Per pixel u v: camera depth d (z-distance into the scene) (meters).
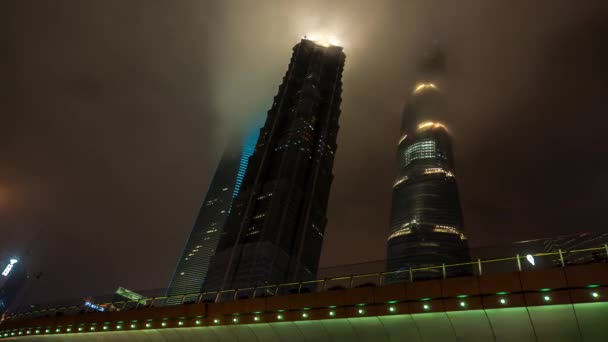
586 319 24.22
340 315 30.44
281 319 32.59
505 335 26.27
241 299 35.66
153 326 39.00
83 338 44.62
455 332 27.39
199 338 37.12
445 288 27.98
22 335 49.66
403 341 28.83
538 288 25.48
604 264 24.55
